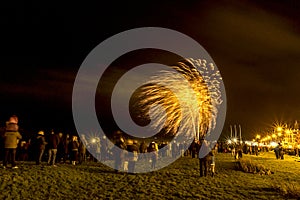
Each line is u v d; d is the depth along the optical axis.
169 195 15.17
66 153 23.62
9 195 13.54
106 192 15.23
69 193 14.66
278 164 32.91
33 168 19.38
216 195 15.41
